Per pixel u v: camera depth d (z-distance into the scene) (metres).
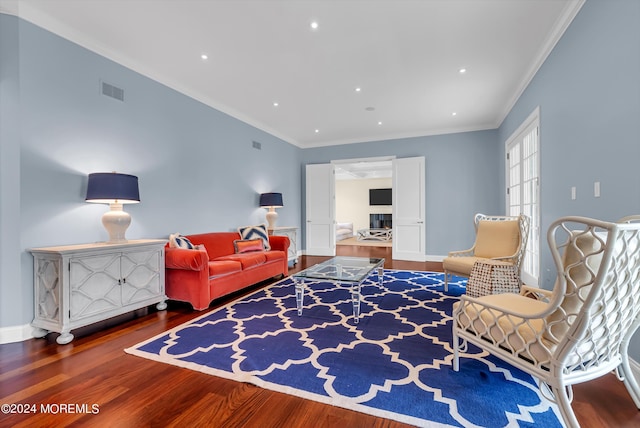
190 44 2.84
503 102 4.34
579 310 1.12
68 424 1.37
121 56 3.02
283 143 6.16
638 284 1.21
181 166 3.78
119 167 3.05
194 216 3.97
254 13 2.38
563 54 2.56
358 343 2.20
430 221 5.86
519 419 1.37
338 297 3.44
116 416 1.43
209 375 1.79
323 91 3.92
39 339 2.33
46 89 2.48
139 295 2.79
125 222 2.73
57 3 2.29
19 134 2.32
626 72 1.72
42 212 2.45
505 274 2.93
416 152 5.93
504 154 4.91
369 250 7.70
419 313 2.86
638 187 1.63
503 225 3.43
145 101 3.32
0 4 2.25
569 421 1.17
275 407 1.49
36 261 2.36
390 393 1.58
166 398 1.57
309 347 2.14
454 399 1.52
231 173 4.67
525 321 1.34
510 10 2.37
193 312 2.97
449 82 3.66
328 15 2.41
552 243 1.15
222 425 1.36
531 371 1.31
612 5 1.84
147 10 2.35
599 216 2.03
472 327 1.65
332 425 1.36
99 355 2.05
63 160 2.59
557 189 2.73
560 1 2.27
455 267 3.48
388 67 3.28
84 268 2.36
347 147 6.49
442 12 2.38
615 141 1.83
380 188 11.63
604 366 1.32
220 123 4.44
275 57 3.07
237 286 3.51
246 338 2.31
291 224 6.47
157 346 2.18
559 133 2.67
